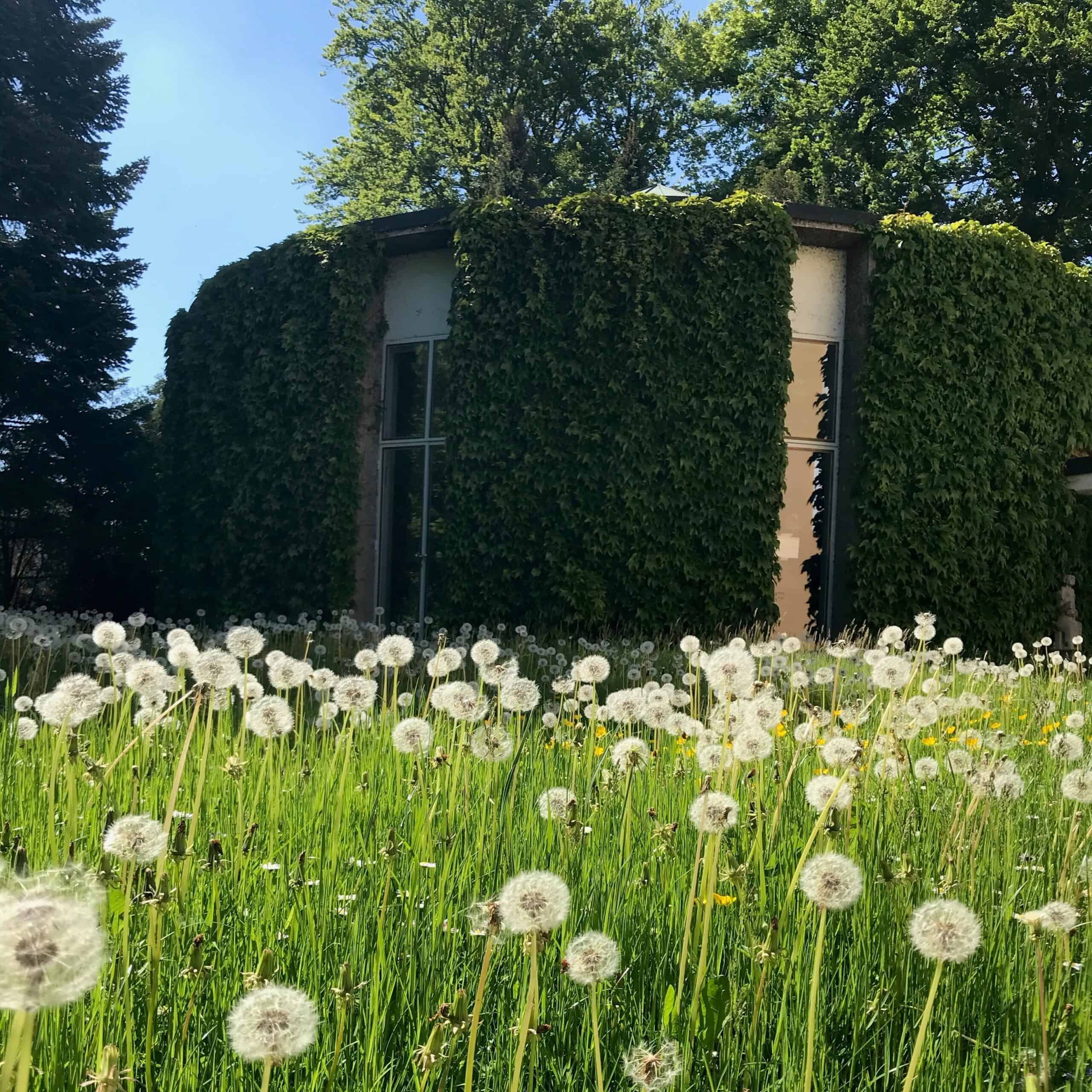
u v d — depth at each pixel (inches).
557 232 555.5
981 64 1055.0
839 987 98.1
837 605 580.4
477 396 558.9
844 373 591.8
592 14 1349.7
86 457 864.3
